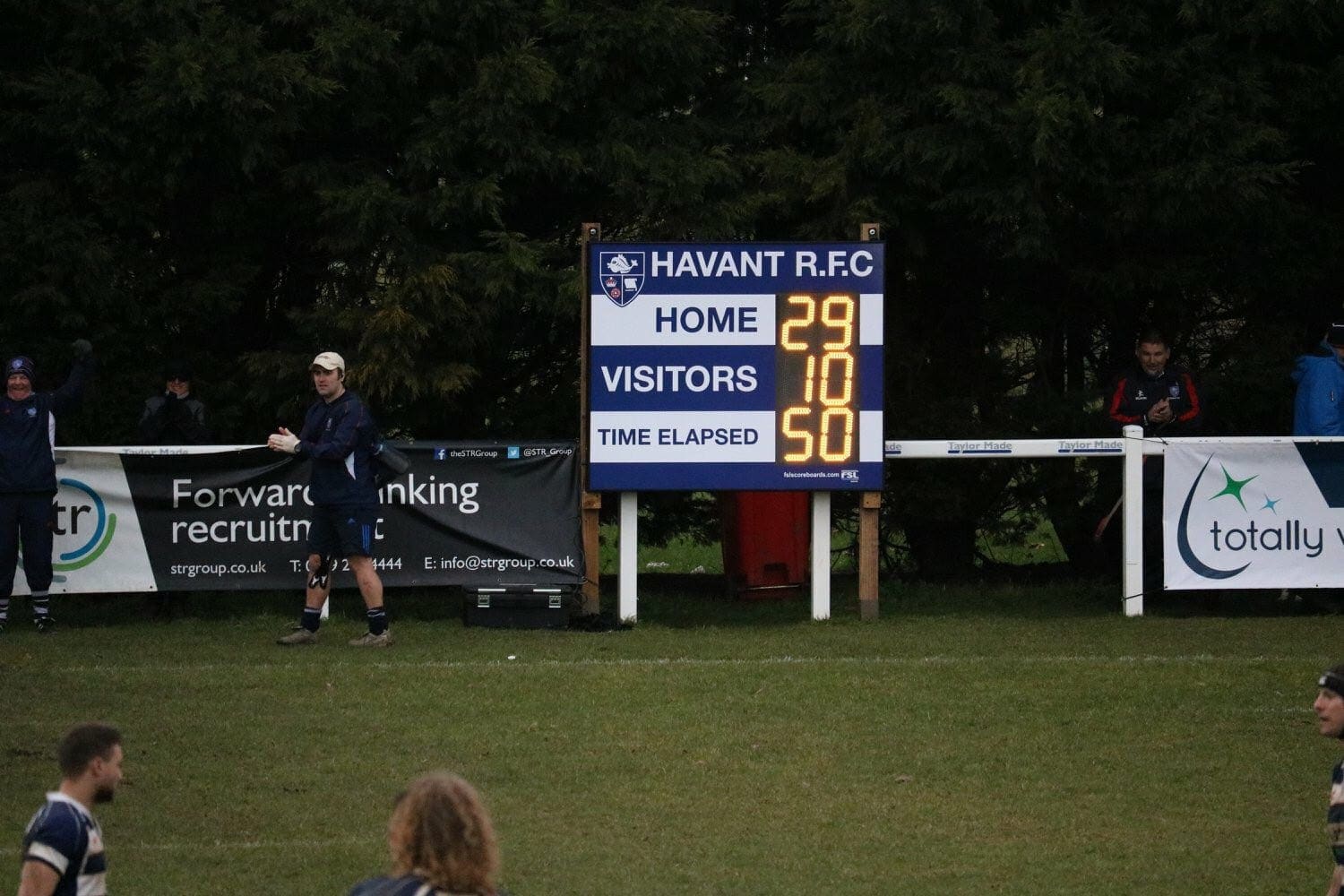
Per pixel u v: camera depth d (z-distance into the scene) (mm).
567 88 60812
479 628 52250
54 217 58531
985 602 58844
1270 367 63594
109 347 60250
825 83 61781
